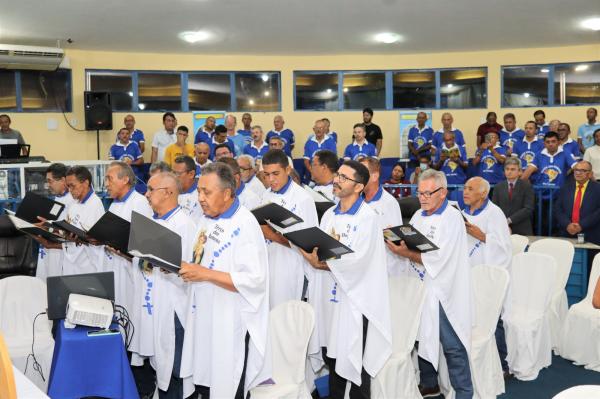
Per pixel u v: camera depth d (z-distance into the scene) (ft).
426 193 12.35
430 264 12.22
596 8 27.12
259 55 37.68
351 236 11.36
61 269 16.55
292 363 11.16
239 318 10.34
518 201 22.35
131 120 34.63
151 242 9.41
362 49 36.19
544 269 15.83
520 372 15.06
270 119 38.09
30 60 31.78
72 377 10.64
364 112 35.55
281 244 13.24
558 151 28.30
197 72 37.52
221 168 10.28
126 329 12.88
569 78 36.81
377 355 11.53
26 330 13.74
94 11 26.43
